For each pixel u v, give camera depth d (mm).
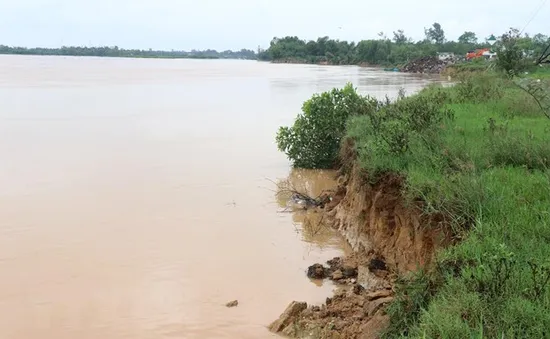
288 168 17828
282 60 162250
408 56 103312
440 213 7805
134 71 89625
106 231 11852
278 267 10117
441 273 6398
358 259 10070
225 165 18188
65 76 68688
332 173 17141
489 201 7602
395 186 9672
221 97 42500
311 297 8891
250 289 9180
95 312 8406
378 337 6250
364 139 12805
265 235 11773
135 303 8695
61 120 28219
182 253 10703
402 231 9047
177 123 27781
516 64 21641
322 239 11516
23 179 16016
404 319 6047
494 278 5605
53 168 17406
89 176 16500
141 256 10531
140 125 26922
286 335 7652
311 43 160750
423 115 12109
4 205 13516
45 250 10773
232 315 8289
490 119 11641
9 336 7695
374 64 122688
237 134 24359
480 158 9492
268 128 26141
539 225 6883
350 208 11906
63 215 12859
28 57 199125
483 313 5223
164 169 17547
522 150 9508
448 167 8953
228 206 13789
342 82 58469
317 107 17703
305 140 17719
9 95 41375
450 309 5438
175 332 7797
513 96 15922
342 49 149625
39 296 8914
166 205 13773
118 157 19203
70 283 9383
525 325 5008
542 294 5363
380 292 8242
